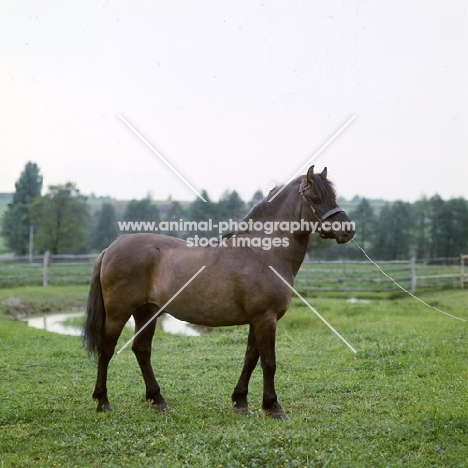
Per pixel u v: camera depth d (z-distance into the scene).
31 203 35.03
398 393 6.55
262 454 4.55
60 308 19.03
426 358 8.15
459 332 10.03
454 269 22.00
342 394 6.66
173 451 4.81
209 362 8.41
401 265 23.52
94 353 6.28
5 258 26.69
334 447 4.81
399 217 29.88
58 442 5.14
